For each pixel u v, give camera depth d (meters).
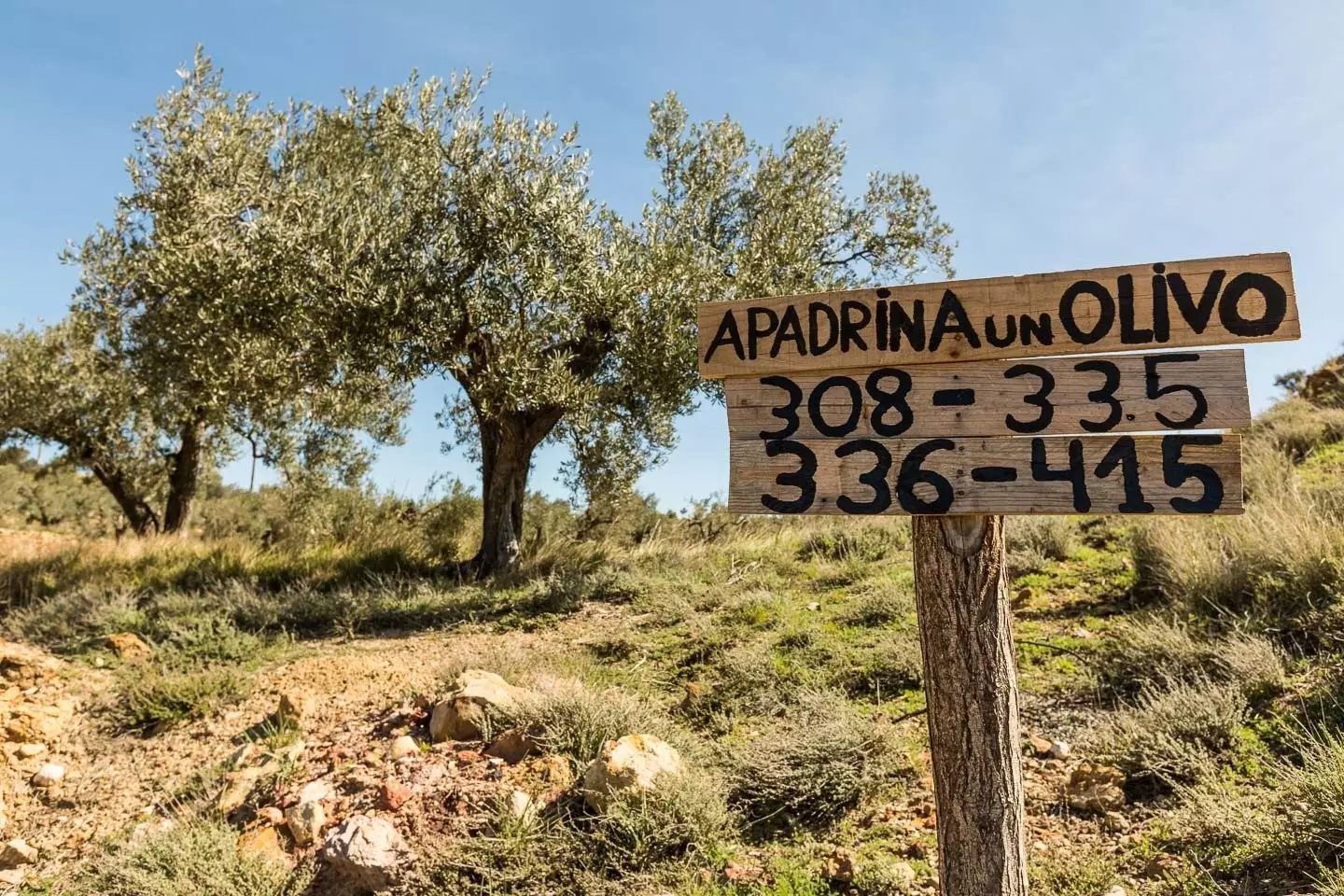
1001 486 2.27
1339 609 4.60
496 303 9.80
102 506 25.22
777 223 11.56
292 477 16.34
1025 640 5.51
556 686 5.26
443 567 11.48
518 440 11.02
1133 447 2.19
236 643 7.10
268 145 14.55
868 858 3.59
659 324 10.18
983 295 2.33
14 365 16.41
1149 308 2.20
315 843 4.19
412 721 5.23
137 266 14.55
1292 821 3.12
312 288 9.52
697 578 8.75
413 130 10.58
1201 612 5.17
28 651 7.13
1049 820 3.67
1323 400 11.70
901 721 4.77
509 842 3.86
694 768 4.41
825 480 2.41
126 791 5.24
